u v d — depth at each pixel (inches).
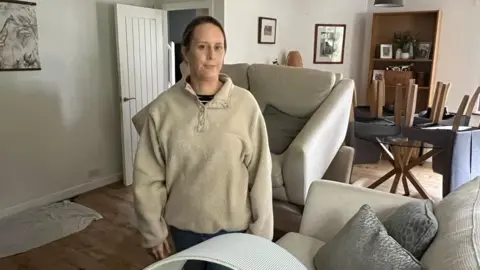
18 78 125.3
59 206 136.3
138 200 52.0
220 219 50.0
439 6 196.9
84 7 141.6
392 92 208.8
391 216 64.8
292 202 108.3
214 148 48.4
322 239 73.3
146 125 52.2
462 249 46.1
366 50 218.5
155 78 167.5
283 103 126.3
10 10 119.7
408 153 140.1
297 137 108.2
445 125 138.9
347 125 128.3
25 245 108.9
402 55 204.4
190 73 50.4
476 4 186.7
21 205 131.6
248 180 52.2
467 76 194.5
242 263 28.1
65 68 138.8
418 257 55.9
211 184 49.1
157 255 54.5
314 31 209.8
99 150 155.9
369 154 150.6
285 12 197.0
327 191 75.3
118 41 146.8
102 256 103.7
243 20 170.9
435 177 168.6
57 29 134.1
